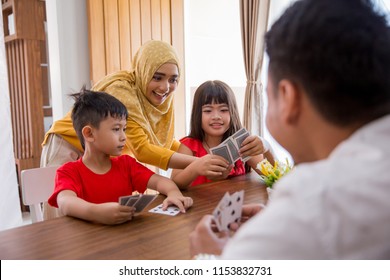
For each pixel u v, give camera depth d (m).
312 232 0.33
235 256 0.36
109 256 0.72
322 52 0.39
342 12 0.39
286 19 0.44
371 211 0.32
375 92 0.39
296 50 0.41
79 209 0.94
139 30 2.82
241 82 3.77
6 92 2.18
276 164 1.17
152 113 1.74
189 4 3.39
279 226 0.35
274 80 0.46
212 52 3.65
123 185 1.26
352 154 0.37
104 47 2.62
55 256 0.72
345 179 0.34
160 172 2.86
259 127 2.65
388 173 0.33
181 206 1.02
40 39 3.16
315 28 0.40
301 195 0.36
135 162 1.34
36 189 1.41
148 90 1.67
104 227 0.89
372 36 0.39
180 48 3.16
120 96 1.54
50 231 0.86
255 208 0.75
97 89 1.64
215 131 1.63
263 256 0.34
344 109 0.40
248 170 1.63
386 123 0.38
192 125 1.72
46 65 3.38
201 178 1.61
